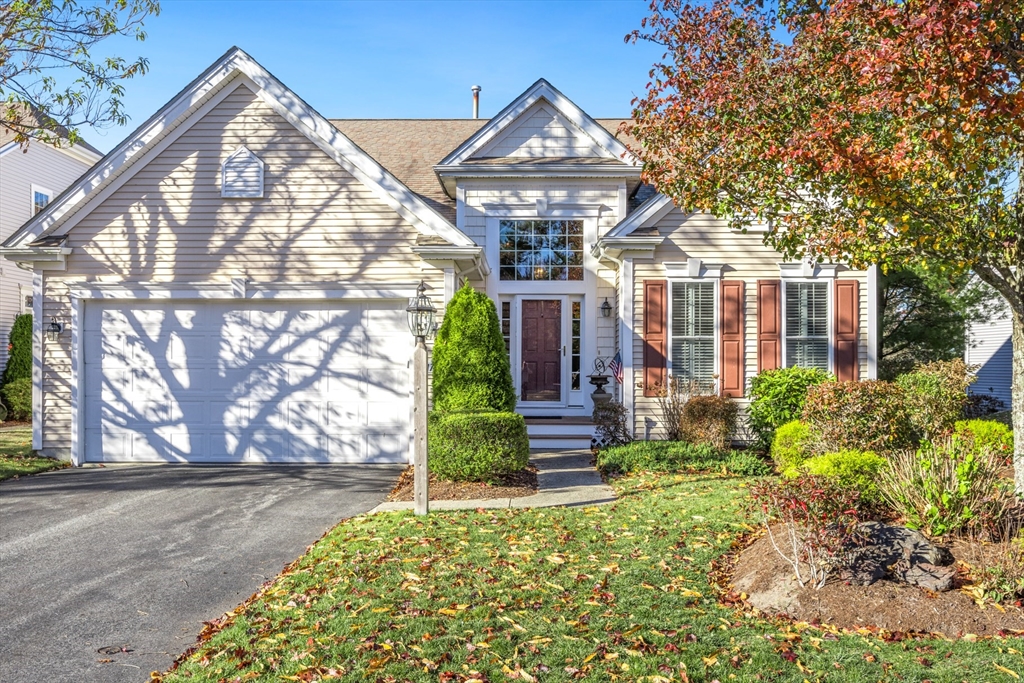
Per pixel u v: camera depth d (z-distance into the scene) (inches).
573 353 621.9
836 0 294.5
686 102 351.9
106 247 506.6
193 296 503.5
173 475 461.7
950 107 256.8
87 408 507.2
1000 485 278.5
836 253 332.2
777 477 417.4
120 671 194.7
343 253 505.7
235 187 507.2
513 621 211.2
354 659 189.3
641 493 381.4
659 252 545.0
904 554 235.8
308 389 506.6
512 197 617.6
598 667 183.3
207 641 207.6
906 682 174.7
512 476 420.2
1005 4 242.8
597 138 614.5
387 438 503.8
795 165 308.3
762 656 187.9
